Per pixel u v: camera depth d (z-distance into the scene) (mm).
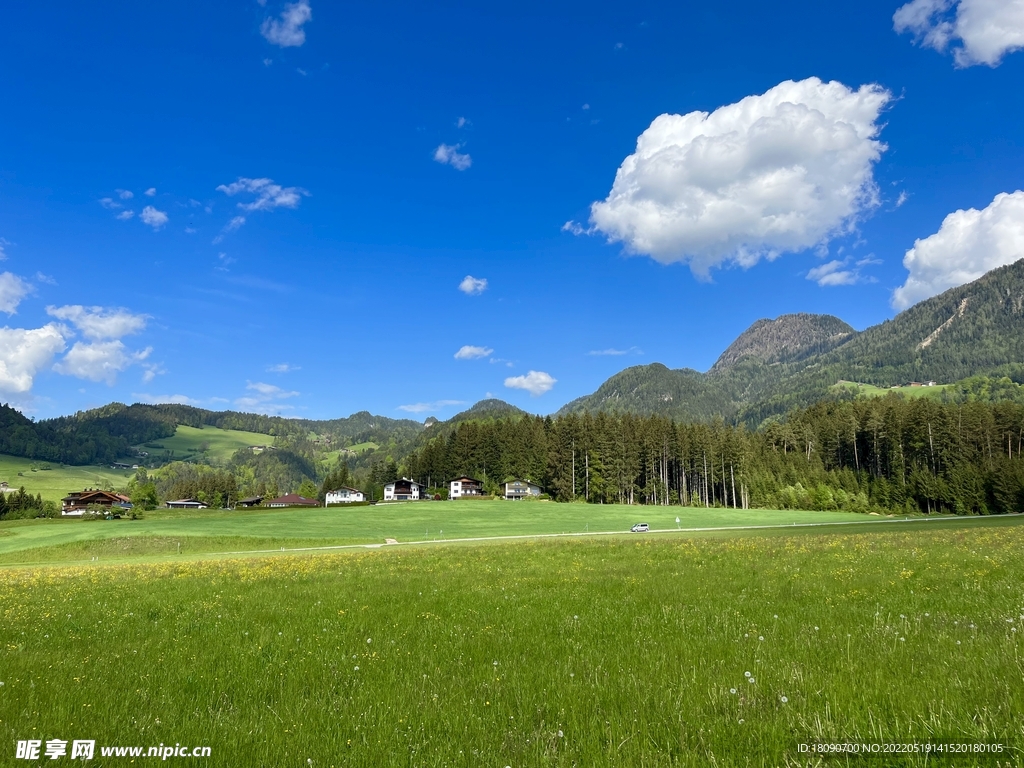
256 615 13852
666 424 160750
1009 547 24500
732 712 6121
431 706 6738
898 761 4828
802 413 197625
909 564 19672
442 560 29797
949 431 130000
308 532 83938
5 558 62781
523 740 5656
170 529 82688
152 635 11781
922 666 7285
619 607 13172
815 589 14836
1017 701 5801
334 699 7129
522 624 11656
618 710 6383
